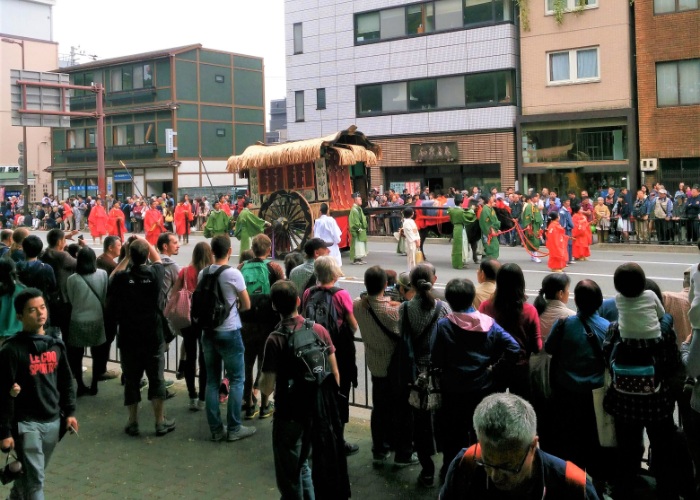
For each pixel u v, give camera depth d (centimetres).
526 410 283
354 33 3700
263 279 762
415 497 569
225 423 755
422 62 3478
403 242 2245
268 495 582
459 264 1897
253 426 743
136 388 723
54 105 3212
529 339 545
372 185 3653
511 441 273
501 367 523
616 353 496
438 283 1638
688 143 2759
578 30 3014
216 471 632
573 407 521
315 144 2039
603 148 3003
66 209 3941
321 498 517
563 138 3092
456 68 3369
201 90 4928
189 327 775
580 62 3034
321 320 627
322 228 1834
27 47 5988
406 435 630
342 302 636
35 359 505
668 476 504
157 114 4841
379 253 2338
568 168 3077
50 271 827
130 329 712
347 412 635
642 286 484
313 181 2105
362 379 934
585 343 516
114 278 720
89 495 585
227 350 694
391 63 3581
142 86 4900
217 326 685
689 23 2725
